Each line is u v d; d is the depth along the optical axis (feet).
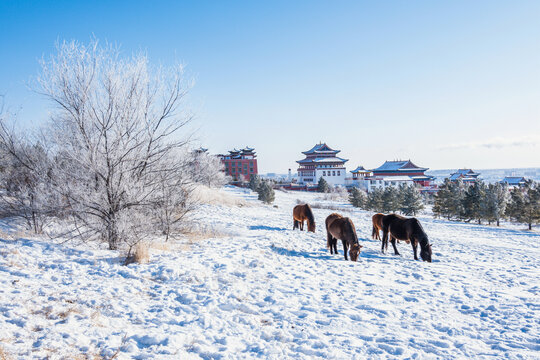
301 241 48.80
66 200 30.66
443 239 69.67
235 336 14.84
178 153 34.37
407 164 472.85
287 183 420.77
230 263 28.58
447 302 21.33
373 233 57.31
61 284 19.66
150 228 32.50
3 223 32.27
